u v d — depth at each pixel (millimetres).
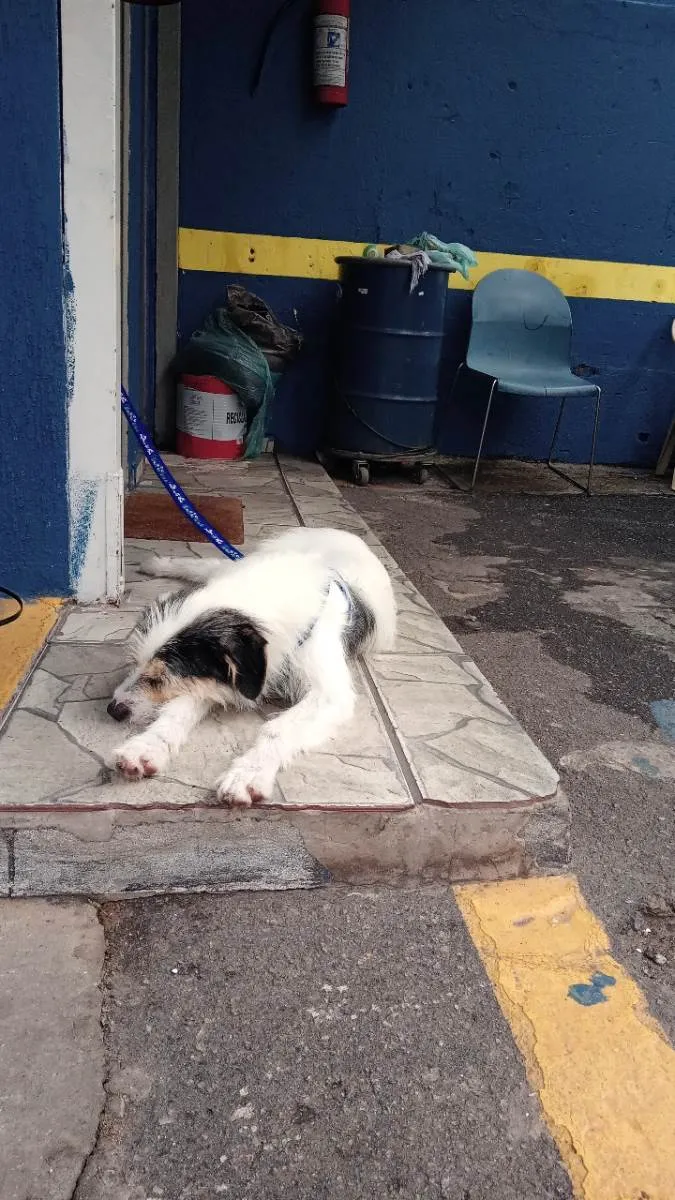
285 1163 1540
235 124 6523
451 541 5559
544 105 6906
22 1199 1443
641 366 7734
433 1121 1643
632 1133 1654
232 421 6555
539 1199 1521
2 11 2566
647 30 6809
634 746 3129
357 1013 1864
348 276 6367
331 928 2107
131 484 5355
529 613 4406
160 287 6613
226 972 1943
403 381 6480
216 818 2160
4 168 2701
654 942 2166
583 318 7551
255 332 6547
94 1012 1811
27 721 2445
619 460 7938
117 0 2637
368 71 6594
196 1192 1479
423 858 2289
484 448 7844
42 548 3162
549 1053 1811
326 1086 1692
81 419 3014
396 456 6668
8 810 2084
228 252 6816
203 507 5039
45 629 3014
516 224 7199
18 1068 1669
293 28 6355
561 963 2066
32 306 2844
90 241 2803
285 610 2582
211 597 2506
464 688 2973
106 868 2146
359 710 2734
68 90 2650
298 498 5598
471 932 2141
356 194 6883
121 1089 1649
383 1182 1523
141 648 2455
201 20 6230
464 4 6547
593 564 5309
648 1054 1831
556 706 3402
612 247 7371
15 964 1919
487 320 7039
